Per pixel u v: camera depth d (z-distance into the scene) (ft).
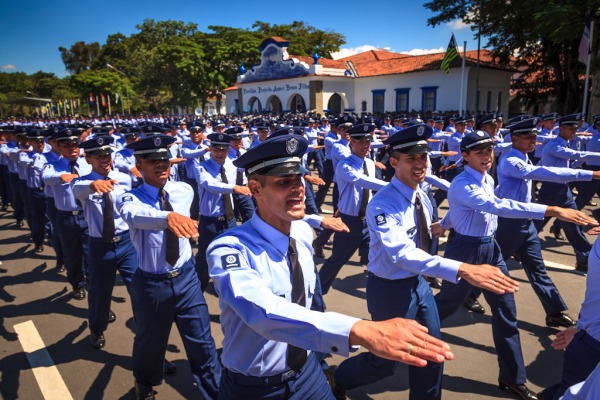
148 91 171.63
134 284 10.02
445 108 86.69
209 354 10.17
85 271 18.48
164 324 10.00
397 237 8.38
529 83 87.35
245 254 5.81
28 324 15.20
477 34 80.69
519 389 10.41
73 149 16.53
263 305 4.90
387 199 9.08
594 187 22.66
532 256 13.38
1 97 255.70
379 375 9.36
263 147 5.59
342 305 15.79
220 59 148.77
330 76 99.71
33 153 24.29
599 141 29.71
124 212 9.43
